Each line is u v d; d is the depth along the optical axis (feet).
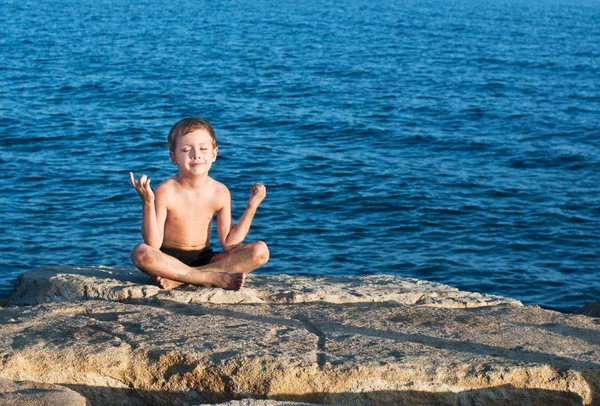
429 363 14.08
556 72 136.98
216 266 20.11
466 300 19.53
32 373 14.20
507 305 19.34
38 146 63.00
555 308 36.04
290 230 44.98
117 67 116.16
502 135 75.10
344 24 238.27
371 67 128.67
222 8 296.92
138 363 14.30
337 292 19.54
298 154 63.41
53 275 20.21
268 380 13.66
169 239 20.34
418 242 43.80
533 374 14.08
